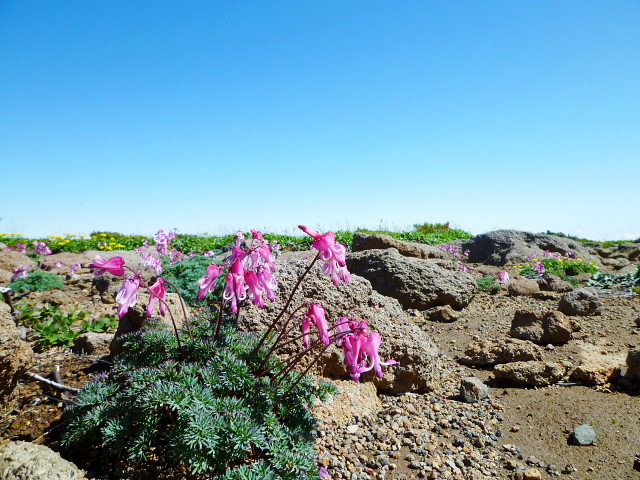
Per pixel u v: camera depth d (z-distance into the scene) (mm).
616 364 395
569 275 958
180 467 240
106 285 704
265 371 270
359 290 413
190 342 289
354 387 352
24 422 289
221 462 205
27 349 288
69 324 510
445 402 360
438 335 537
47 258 1003
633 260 1218
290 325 377
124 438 223
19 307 559
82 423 241
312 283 408
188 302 564
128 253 979
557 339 469
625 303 609
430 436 309
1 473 193
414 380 377
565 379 387
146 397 221
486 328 542
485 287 747
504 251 1162
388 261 661
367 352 224
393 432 310
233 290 240
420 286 630
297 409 254
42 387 333
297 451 221
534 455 286
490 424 325
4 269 911
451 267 732
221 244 1258
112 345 389
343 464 272
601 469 267
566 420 322
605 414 323
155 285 271
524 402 354
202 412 214
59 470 199
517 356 419
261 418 232
